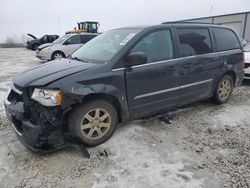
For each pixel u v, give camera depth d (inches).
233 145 134.7
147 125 157.1
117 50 135.0
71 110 119.4
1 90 254.8
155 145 133.1
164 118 163.9
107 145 131.6
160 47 148.8
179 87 159.6
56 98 111.3
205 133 148.6
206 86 179.3
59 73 120.5
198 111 184.5
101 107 127.2
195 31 169.3
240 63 201.9
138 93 139.9
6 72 396.2
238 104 203.5
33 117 114.0
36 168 112.6
